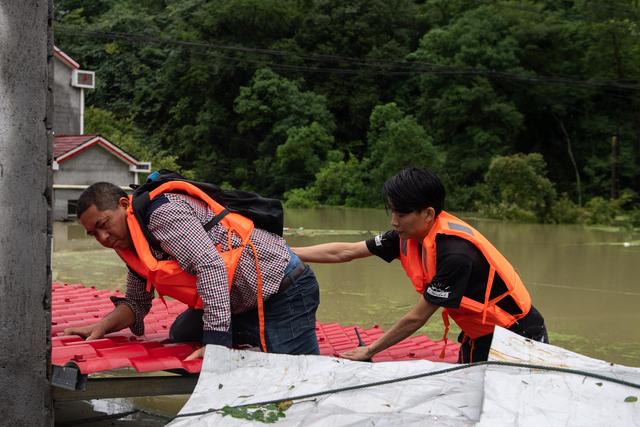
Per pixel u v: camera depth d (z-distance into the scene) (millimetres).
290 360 2795
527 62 37312
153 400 4504
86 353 3014
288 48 40312
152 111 42562
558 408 2266
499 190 26078
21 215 2646
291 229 17922
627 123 36531
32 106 2631
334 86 40000
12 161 2607
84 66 44750
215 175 38406
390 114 35375
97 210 2965
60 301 5059
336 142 39531
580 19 38719
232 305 3201
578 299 9234
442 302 3072
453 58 36312
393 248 3650
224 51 40094
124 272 9945
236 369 2787
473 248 3107
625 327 7629
